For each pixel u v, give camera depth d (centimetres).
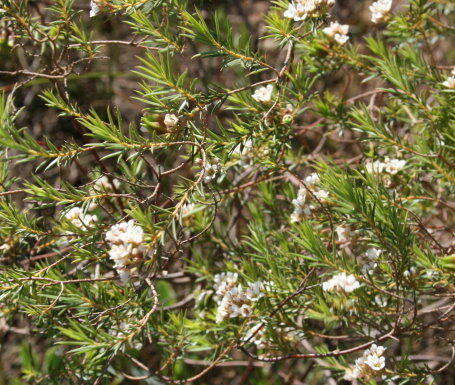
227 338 100
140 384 106
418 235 101
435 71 103
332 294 96
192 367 118
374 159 103
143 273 90
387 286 97
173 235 90
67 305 95
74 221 97
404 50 105
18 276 94
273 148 98
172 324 101
